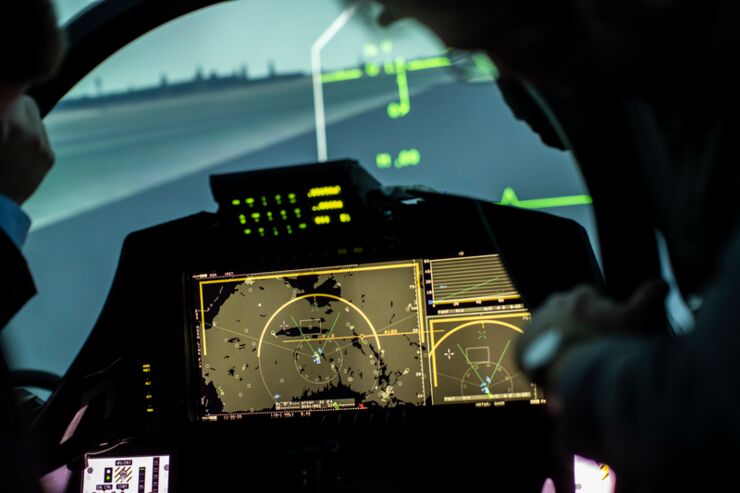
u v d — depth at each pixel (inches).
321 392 71.8
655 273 32.7
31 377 81.4
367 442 73.5
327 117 208.1
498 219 65.4
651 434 21.4
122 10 78.6
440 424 71.5
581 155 31.4
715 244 23.6
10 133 36.6
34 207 212.2
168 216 213.3
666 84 24.3
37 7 30.7
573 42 24.8
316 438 73.7
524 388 69.4
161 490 73.0
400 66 203.5
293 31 209.6
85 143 213.5
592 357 23.7
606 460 24.3
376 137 205.2
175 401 73.7
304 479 67.3
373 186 69.9
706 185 23.1
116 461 73.5
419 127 202.1
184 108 213.6
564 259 65.4
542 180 195.8
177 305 73.4
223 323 73.3
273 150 211.2
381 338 71.1
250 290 72.9
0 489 25.3
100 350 72.7
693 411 20.6
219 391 73.2
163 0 79.0
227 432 73.1
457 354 70.2
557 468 70.1
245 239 70.0
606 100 28.2
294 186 66.5
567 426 24.5
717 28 22.5
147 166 213.8
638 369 22.1
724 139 22.7
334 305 71.7
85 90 213.0
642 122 26.5
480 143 199.2
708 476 21.0
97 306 211.9
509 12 24.3
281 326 72.5
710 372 20.2
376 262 70.9
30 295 33.7
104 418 73.5
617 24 22.9
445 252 69.9
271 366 72.6
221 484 75.0
